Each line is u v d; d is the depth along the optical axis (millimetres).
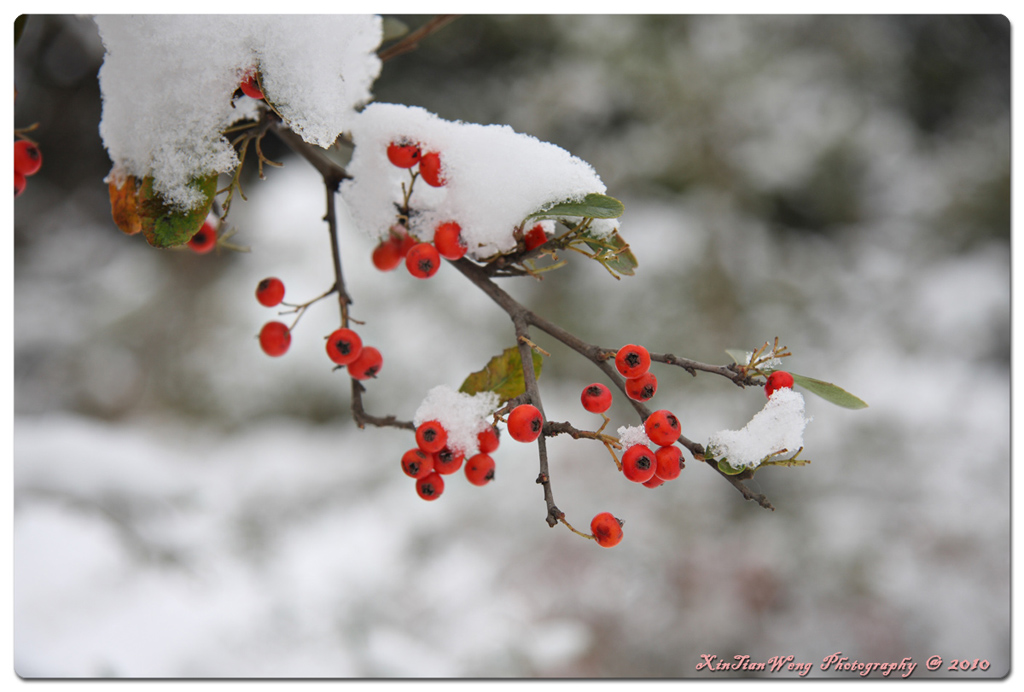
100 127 568
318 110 556
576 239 561
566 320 1825
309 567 1115
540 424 545
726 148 1964
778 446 549
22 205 2346
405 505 1438
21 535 743
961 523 1437
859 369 1768
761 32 2057
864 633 1347
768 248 1970
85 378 2105
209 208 561
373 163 588
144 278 2236
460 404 569
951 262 2119
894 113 2309
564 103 2053
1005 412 1676
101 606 730
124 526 840
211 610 844
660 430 550
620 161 2029
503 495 1477
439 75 2260
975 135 2322
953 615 1341
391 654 946
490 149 567
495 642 1024
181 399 2037
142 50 562
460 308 1872
